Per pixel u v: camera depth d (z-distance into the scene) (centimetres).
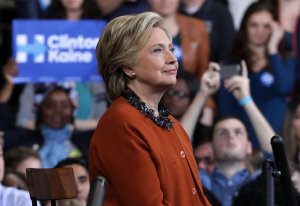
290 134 1285
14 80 1298
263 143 1165
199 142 1298
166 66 600
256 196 781
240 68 1220
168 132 609
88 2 1412
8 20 1593
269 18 1390
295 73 1414
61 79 1286
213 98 1360
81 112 1397
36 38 1286
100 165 593
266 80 1383
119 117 592
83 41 1288
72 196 599
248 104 1180
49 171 604
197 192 613
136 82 607
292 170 1081
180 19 1419
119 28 604
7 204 871
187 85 1284
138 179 577
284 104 1384
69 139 1322
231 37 1485
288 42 1419
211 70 1187
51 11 1429
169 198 588
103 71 616
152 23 603
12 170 1105
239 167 1163
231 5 1631
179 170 598
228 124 1170
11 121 1372
